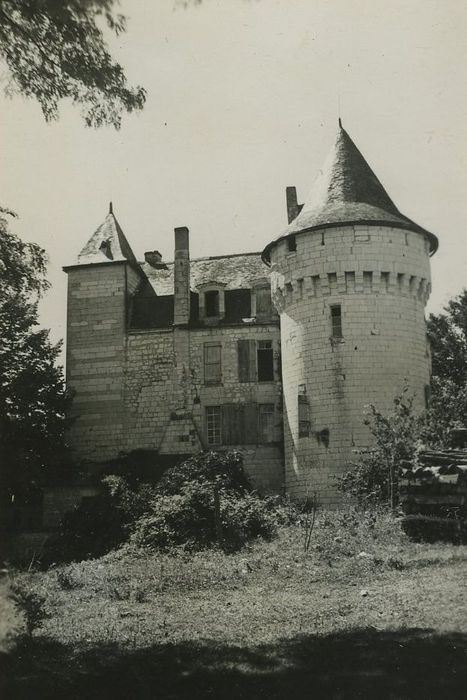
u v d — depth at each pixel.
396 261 27.88
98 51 11.93
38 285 16.86
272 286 30.25
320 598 12.00
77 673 8.50
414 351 27.86
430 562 13.76
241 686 7.81
